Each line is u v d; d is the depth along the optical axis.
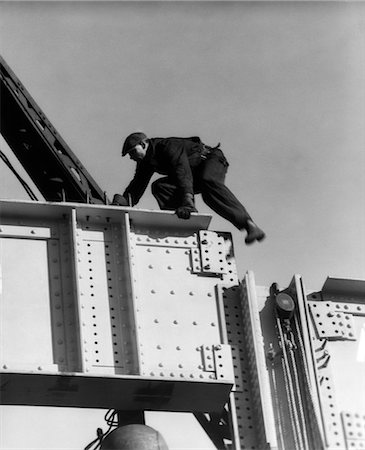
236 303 12.58
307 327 12.53
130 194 13.70
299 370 12.32
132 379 11.69
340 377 12.42
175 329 12.23
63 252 12.41
